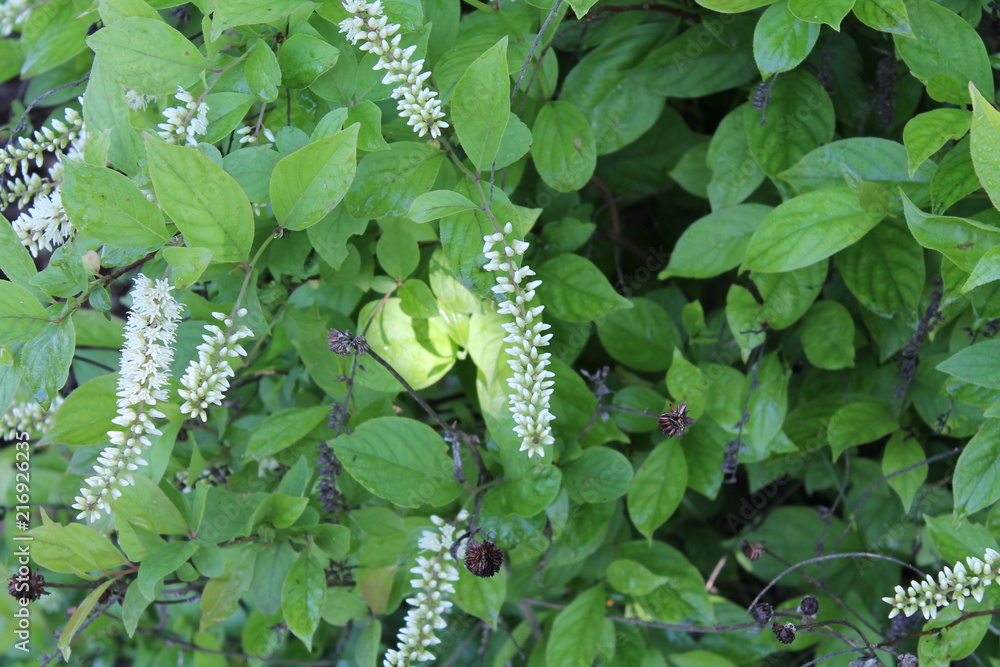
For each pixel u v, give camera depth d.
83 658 1.18
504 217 0.85
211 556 0.89
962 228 0.85
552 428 0.93
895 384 0.97
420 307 0.91
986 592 0.88
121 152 0.88
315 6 0.86
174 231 0.87
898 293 0.92
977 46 0.87
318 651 1.11
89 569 0.89
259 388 1.01
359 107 0.87
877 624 0.99
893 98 0.93
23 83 1.04
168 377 0.86
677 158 1.02
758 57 0.87
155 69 0.86
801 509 1.03
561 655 0.97
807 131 0.93
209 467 0.96
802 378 1.01
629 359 0.98
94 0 0.91
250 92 0.87
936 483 0.99
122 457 0.85
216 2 0.83
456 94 0.84
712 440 0.96
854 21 0.95
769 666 1.04
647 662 1.00
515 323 0.85
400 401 1.01
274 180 0.85
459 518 0.91
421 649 0.90
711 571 1.07
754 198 0.99
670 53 0.95
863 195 0.88
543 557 0.97
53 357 0.86
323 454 0.92
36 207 0.87
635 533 1.06
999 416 0.85
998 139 0.81
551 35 0.90
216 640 1.09
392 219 0.90
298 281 0.93
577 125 0.93
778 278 0.93
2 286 0.84
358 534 0.94
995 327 0.92
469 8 0.93
